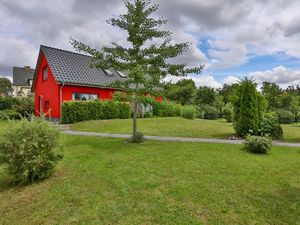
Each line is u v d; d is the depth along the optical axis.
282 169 6.38
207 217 4.05
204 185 5.29
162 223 3.91
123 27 9.70
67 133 12.60
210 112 29.36
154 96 10.12
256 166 6.60
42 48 20.73
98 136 11.55
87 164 6.95
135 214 4.18
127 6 9.59
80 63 21.97
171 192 4.96
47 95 21.11
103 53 9.41
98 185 5.41
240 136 11.34
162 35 9.70
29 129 5.80
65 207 4.50
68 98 19.00
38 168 5.76
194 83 39.84
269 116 11.86
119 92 10.28
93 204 4.55
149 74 9.57
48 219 4.16
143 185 5.34
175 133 12.45
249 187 5.18
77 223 3.98
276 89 30.70
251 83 11.44
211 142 9.95
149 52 9.55
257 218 4.00
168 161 7.07
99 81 21.02
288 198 4.68
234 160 7.18
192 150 8.40
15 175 5.70
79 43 9.41
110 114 18.06
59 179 5.88
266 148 8.14
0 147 5.62
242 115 11.29
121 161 7.13
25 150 5.66
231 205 4.42
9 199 5.00
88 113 16.95
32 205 4.66
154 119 17.66
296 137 11.85
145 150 8.43
